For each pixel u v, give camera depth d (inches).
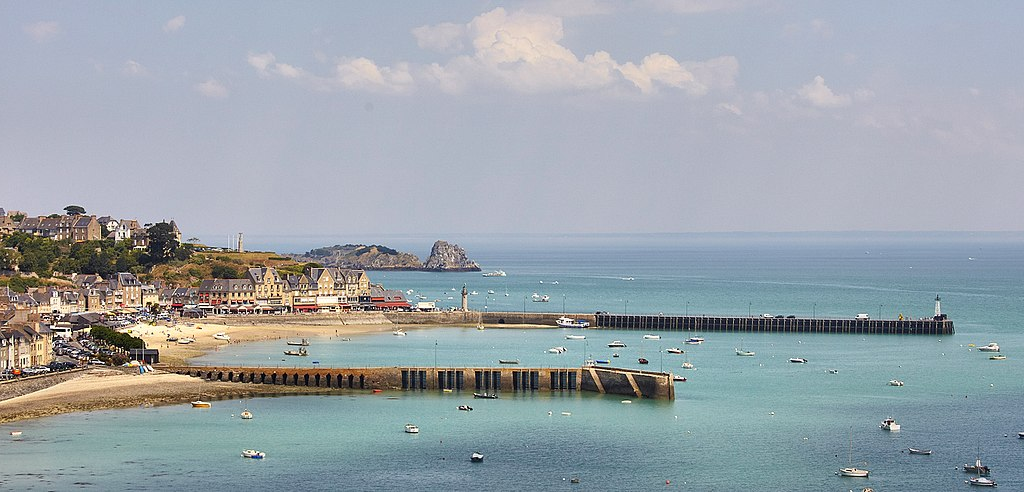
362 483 7854.3
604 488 7824.8
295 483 7829.7
